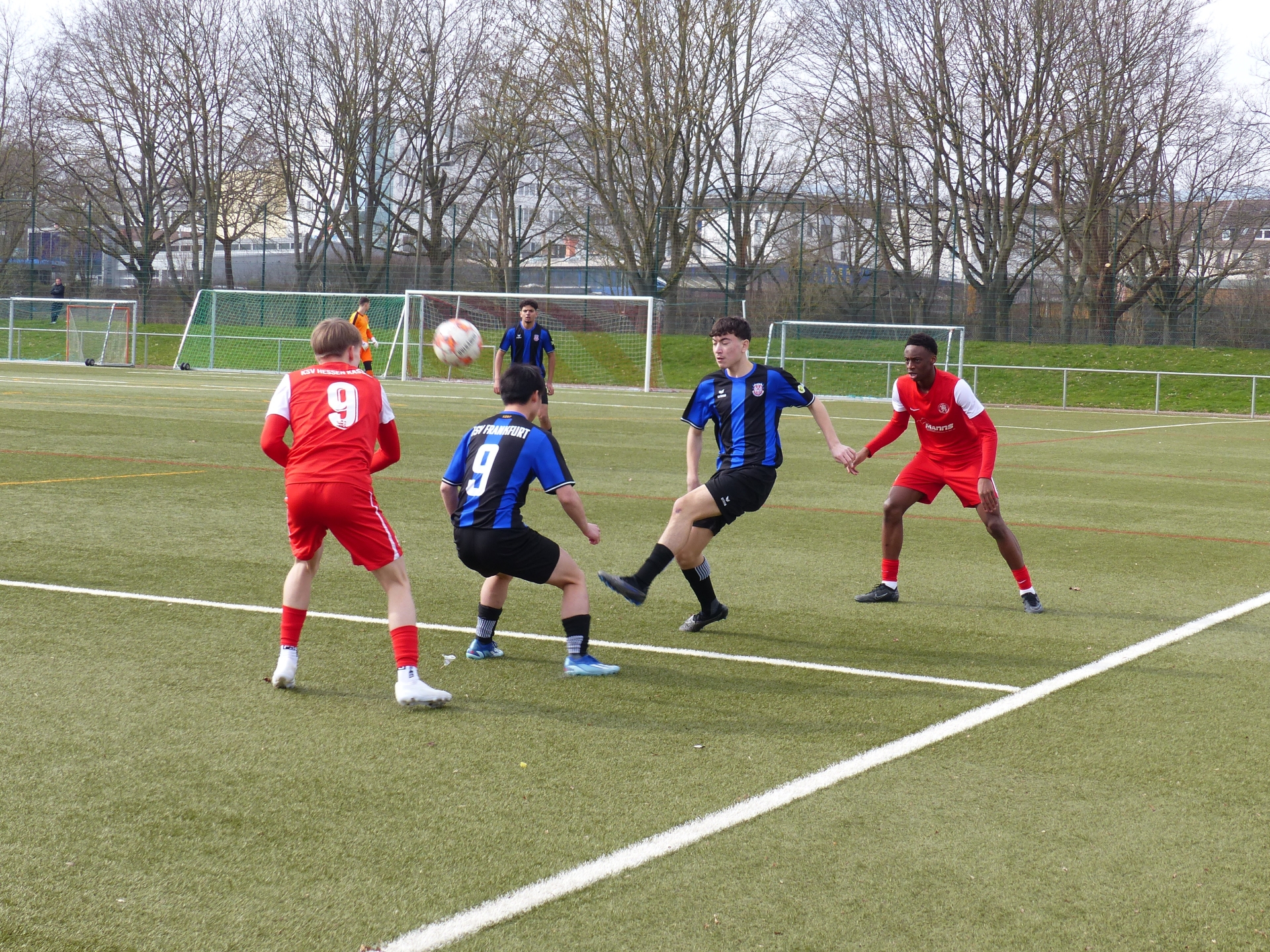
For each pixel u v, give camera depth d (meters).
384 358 40.50
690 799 3.98
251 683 5.25
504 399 5.62
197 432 16.89
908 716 5.01
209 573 7.60
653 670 5.71
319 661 5.65
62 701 4.89
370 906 3.17
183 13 48.22
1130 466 16.72
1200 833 3.79
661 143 44.66
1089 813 3.94
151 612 6.51
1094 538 10.23
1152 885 3.40
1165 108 41.78
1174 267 42.81
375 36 48.22
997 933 3.10
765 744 4.59
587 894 3.27
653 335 38.50
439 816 3.79
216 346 41.12
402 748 4.46
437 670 5.59
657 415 23.83
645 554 8.89
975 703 5.23
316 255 54.22
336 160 50.69
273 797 3.92
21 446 14.56
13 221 49.75
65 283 48.69
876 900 3.27
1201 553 9.52
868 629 6.71
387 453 5.41
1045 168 43.88
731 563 8.65
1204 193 43.00
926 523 10.91
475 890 3.28
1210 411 35.81
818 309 44.03
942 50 42.84
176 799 3.88
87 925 3.04
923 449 7.53
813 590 7.76
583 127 44.31
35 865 3.37
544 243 50.16
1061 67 41.69
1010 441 21.05
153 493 11.03
